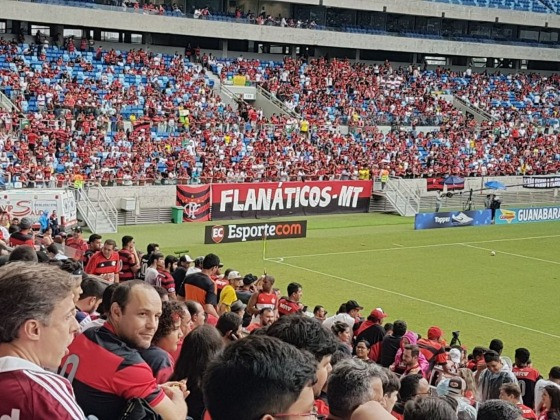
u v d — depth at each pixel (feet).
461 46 259.39
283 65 230.68
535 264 137.59
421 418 16.61
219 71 216.33
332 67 237.45
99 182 150.51
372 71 244.22
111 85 188.55
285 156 185.06
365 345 46.78
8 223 89.76
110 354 18.02
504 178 207.72
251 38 223.30
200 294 51.29
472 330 94.38
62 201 128.47
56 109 172.24
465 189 201.26
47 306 12.46
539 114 253.85
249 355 11.43
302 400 11.39
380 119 221.66
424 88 244.63
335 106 220.23
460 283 119.96
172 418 17.95
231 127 190.19
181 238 142.61
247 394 11.14
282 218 171.73
